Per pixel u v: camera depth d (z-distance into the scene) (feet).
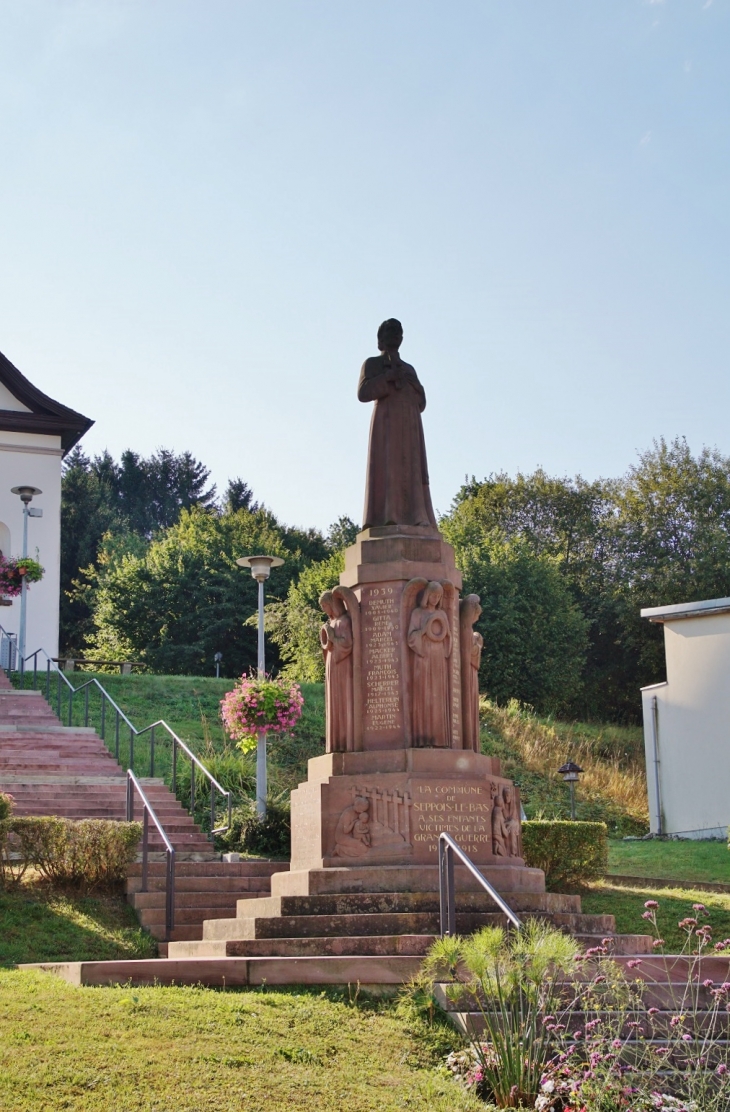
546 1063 30.04
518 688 157.69
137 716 94.02
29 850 52.06
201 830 68.28
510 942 33.65
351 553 50.42
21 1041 29.50
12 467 122.31
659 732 99.30
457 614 50.03
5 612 118.42
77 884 53.06
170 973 36.50
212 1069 29.17
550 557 173.17
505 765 105.60
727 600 95.71
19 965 42.57
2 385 122.83
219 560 187.42
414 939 38.70
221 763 78.38
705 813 94.89
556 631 161.27
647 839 93.15
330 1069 30.30
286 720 70.44
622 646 183.42
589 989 31.65
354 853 45.50
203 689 104.42
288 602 163.43
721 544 177.68
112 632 183.73
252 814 67.41
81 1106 26.37
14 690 88.63
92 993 33.96
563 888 60.95
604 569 192.34
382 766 46.93
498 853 46.19
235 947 39.70
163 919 49.96
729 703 94.84
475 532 180.86
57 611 120.98
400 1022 33.78
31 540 121.39
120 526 237.04
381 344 52.80
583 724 145.79
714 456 190.90
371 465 51.60
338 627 48.98
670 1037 31.42
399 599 48.70
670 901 59.72
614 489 202.80
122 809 65.62
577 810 99.81
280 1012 33.50
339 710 48.65
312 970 36.63
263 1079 28.96
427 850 45.16
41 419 122.83
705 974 38.32
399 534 50.03
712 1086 29.91
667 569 178.60
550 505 202.18
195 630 182.39
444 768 46.78
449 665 48.60
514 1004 31.09
